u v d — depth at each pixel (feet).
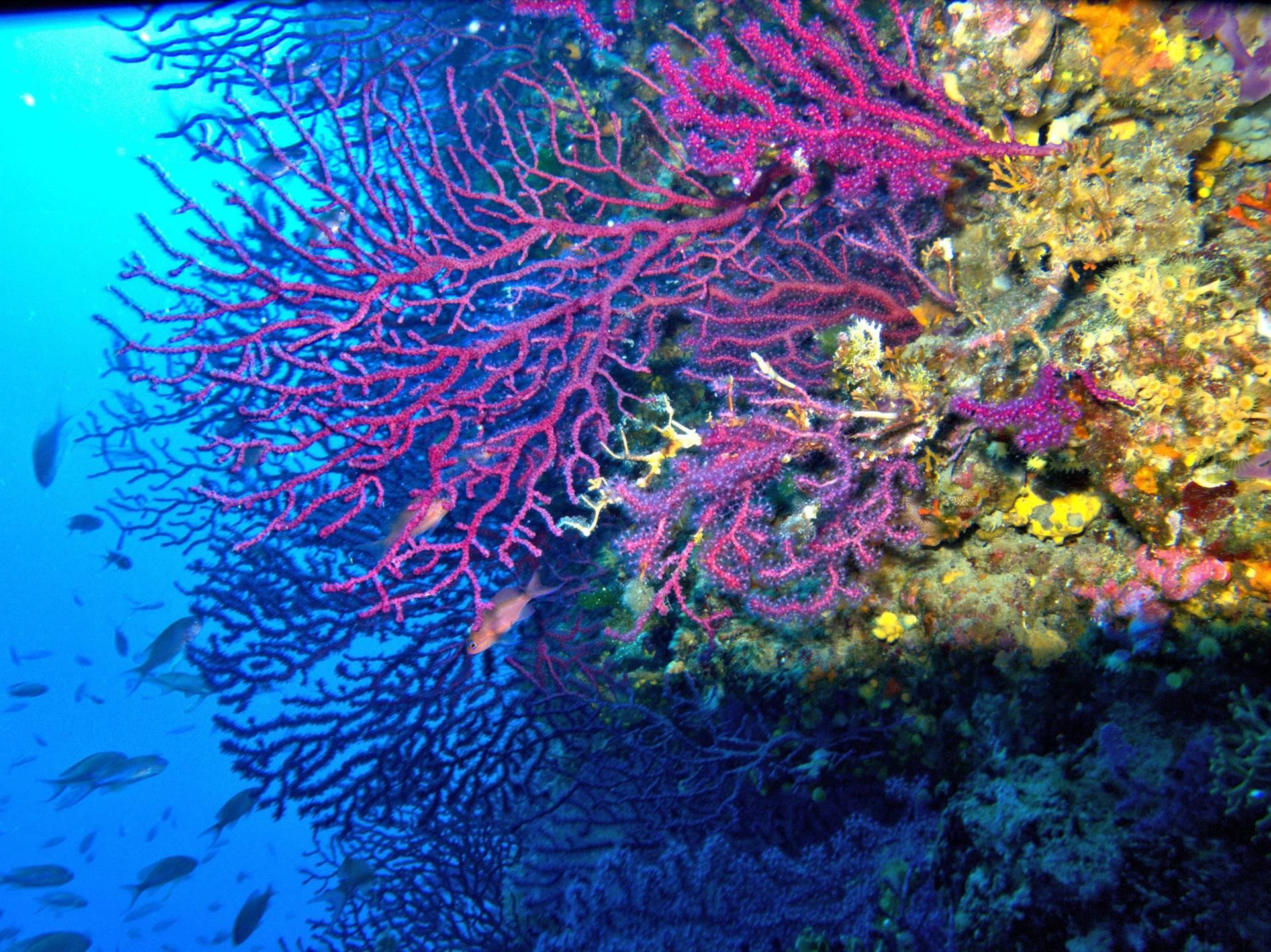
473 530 3.08
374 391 4.49
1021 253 2.54
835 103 2.69
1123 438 2.35
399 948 5.57
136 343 2.91
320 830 5.07
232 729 4.74
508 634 4.73
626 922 3.03
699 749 3.61
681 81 2.72
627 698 4.29
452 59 5.83
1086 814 2.19
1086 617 2.54
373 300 3.05
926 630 2.86
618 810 4.02
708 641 3.46
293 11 5.10
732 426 2.65
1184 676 2.31
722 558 2.64
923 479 2.66
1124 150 2.47
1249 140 2.47
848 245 3.15
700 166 2.79
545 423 3.15
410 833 5.36
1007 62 2.52
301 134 2.96
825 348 3.17
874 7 3.14
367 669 4.90
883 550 2.91
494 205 4.92
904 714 2.99
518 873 5.12
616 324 3.31
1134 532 2.48
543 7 3.22
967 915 2.29
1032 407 2.39
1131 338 2.31
